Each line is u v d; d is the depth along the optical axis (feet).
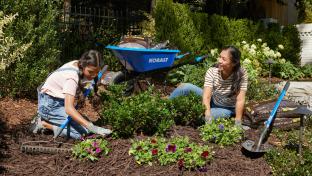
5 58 17.56
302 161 15.53
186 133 17.20
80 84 16.01
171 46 27.78
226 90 19.12
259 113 19.63
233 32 41.52
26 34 21.36
